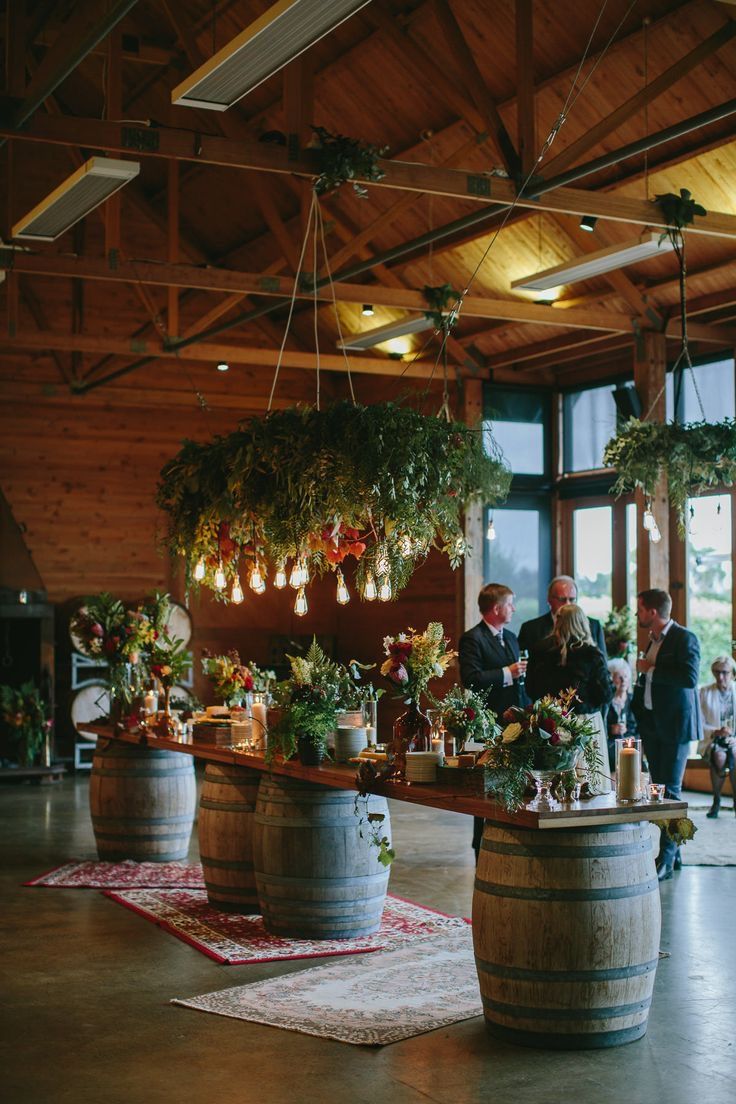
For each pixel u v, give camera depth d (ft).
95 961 18.61
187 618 47.93
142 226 47.98
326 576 51.70
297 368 50.90
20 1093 13.30
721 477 28.53
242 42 17.44
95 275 33.12
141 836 26.40
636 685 24.70
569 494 44.83
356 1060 14.25
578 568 44.73
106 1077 13.78
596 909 14.30
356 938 19.65
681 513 28.76
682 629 24.29
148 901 22.57
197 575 25.11
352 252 35.76
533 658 21.12
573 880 14.34
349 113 37.96
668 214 27.27
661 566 37.65
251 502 22.22
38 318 46.78
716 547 38.11
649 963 14.73
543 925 14.33
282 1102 13.01
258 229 45.70
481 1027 15.37
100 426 48.06
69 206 25.32
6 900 22.89
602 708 21.13
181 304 48.80
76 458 47.75
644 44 29.48
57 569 47.42
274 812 19.66
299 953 18.76
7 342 39.96
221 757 21.65
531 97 25.02
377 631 49.01
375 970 17.84
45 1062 14.26
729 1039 14.88
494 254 39.65
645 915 14.60
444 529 21.83
